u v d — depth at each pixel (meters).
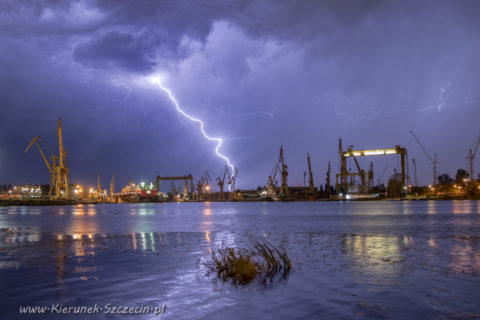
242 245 21.78
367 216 57.19
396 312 8.56
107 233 30.95
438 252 18.17
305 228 35.03
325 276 12.36
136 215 72.25
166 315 8.50
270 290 10.55
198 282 11.62
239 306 9.09
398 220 45.75
